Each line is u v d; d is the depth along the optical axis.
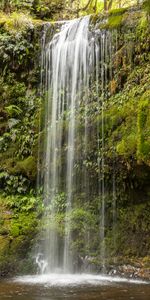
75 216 8.78
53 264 8.67
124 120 8.09
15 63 10.30
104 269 8.23
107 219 8.51
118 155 8.01
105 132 8.38
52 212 9.09
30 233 8.86
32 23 10.38
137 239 8.10
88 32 9.22
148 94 7.72
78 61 9.27
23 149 9.85
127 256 8.09
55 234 8.82
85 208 8.73
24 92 10.23
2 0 12.04
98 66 8.89
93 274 8.29
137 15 8.54
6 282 7.50
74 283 7.30
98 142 8.47
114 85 8.55
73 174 8.87
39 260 8.64
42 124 9.68
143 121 7.55
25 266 8.45
